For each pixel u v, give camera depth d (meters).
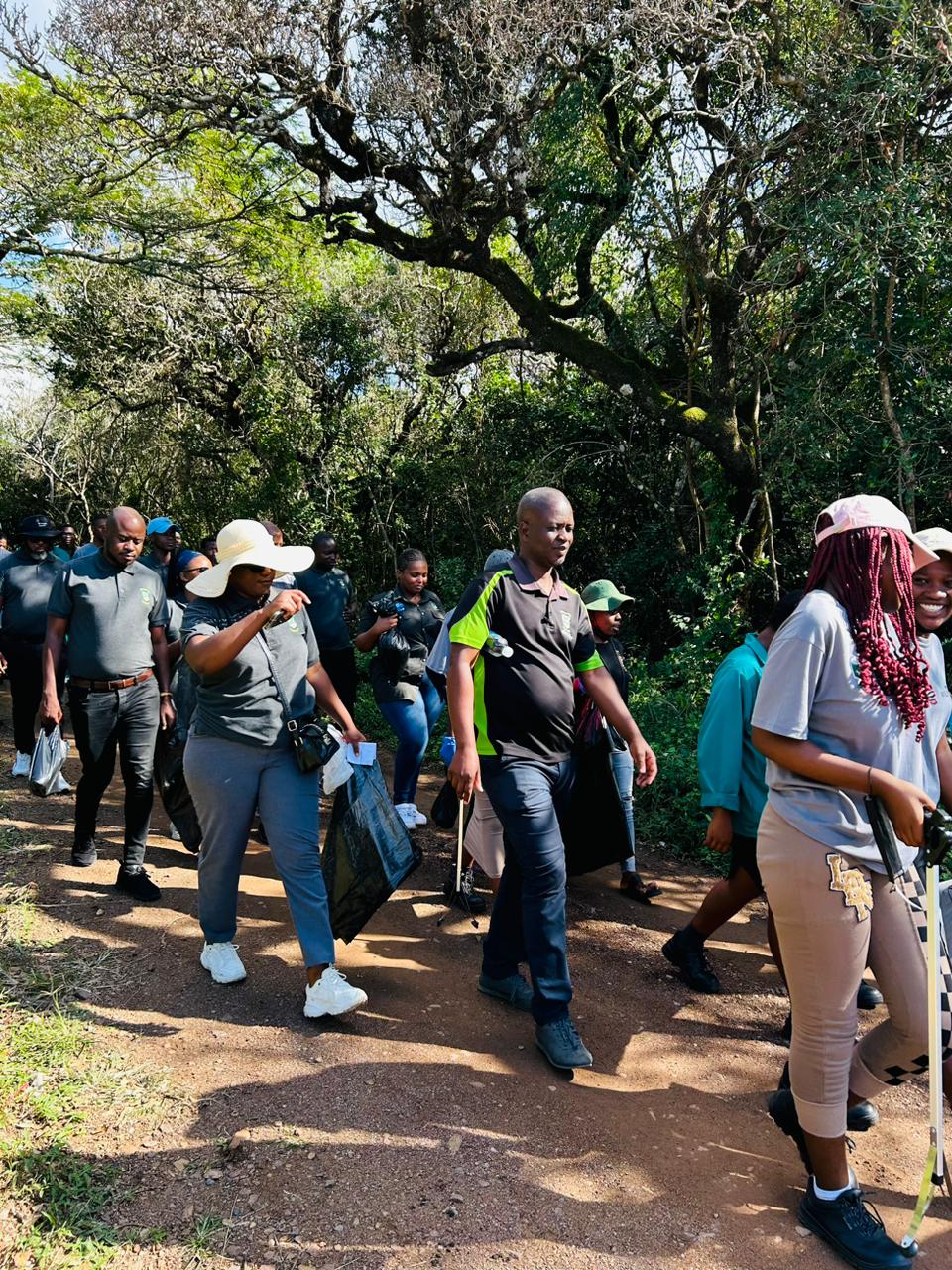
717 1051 3.72
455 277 13.99
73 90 12.01
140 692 4.80
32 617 7.08
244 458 16.77
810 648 2.47
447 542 14.04
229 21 8.62
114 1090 3.16
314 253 15.84
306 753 3.68
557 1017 3.46
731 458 9.20
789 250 7.93
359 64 9.22
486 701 3.57
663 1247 2.62
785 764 2.49
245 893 5.05
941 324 7.32
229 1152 2.89
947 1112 3.35
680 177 8.87
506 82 8.38
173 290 14.68
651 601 10.95
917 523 7.49
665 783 6.75
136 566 4.95
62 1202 2.66
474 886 5.28
